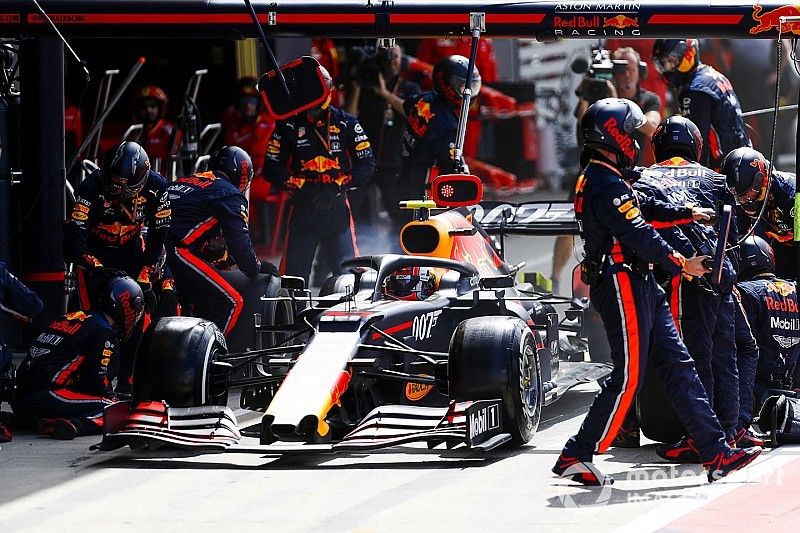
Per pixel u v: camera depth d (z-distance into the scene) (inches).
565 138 2864.2
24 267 1657.2
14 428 1256.8
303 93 1524.4
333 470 1061.8
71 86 2294.5
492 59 2775.6
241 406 1204.5
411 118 1754.4
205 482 1025.5
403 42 2581.2
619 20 1432.1
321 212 1673.2
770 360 1208.8
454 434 1041.5
